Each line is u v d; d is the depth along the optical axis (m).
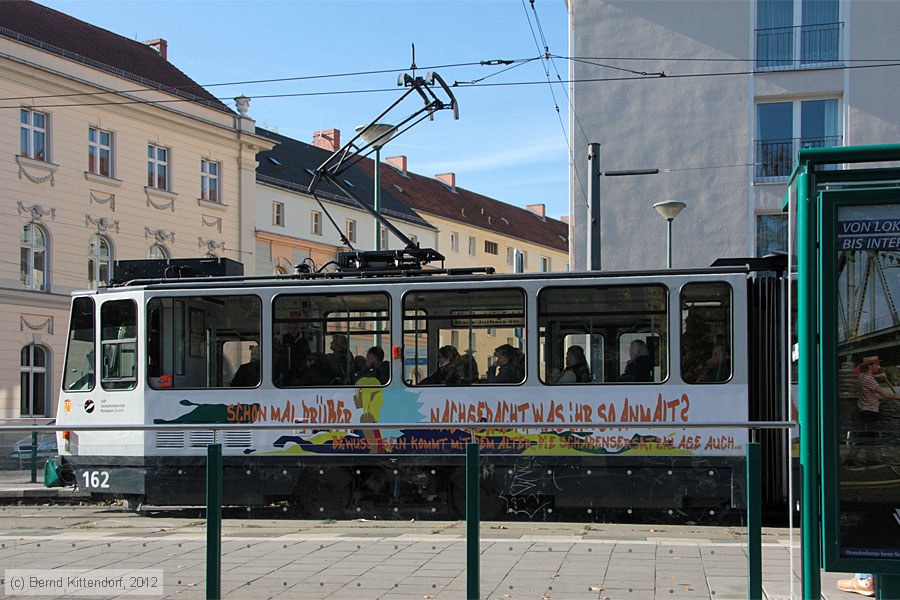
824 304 6.24
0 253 32.88
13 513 9.44
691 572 7.10
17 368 33.59
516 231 74.31
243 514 10.72
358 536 8.41
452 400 12.07
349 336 12.46
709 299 11.62
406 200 62.81
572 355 11.86
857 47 24.77
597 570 7.29
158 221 39.34
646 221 26.14
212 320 12.88
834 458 6.23
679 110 26.03
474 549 6.88
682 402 11.55
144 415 12.95
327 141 60.25
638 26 26.36
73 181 35.62
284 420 12.51
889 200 6.18
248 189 44.31
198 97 41.59
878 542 6.17
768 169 25.50
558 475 9.73
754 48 25.58
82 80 35.81
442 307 12.22
